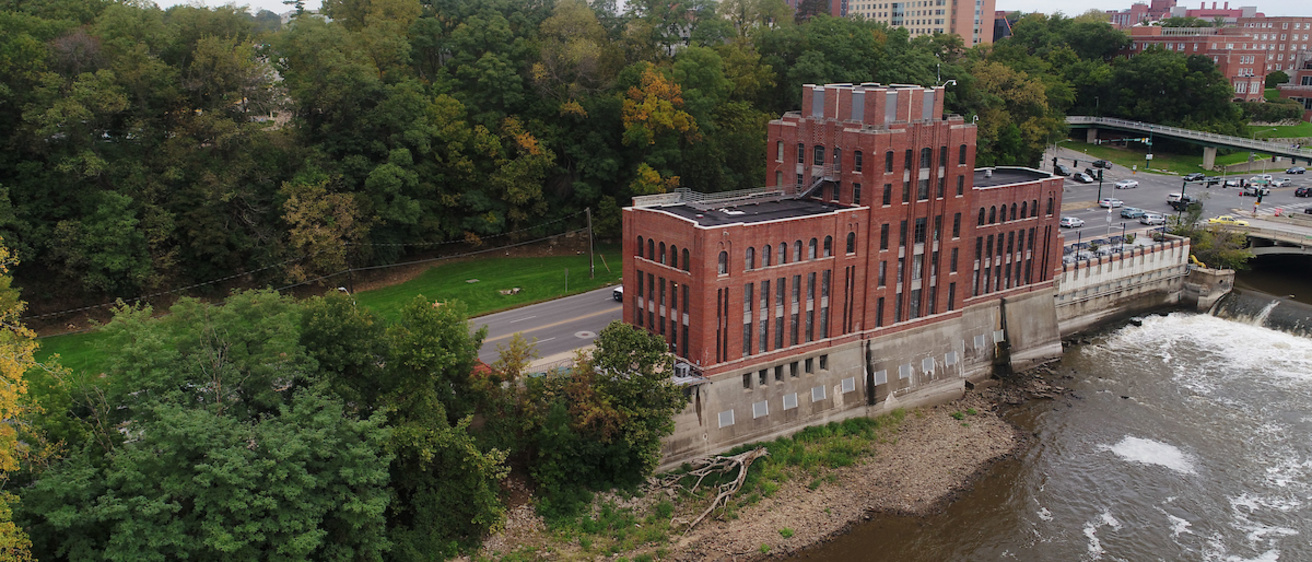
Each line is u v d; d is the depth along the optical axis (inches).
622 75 4790.8
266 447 2079.2
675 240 2869.1
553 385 2716.5
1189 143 7637.8
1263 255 5255.9
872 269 3161.9
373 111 4180.6
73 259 3371.1
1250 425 3316.9
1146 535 2664.9
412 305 2551.7
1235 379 3732.8
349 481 2134.6
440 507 2442.2
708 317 2812.5
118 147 3710.6
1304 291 4719.5
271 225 3922.2
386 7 5236.2
